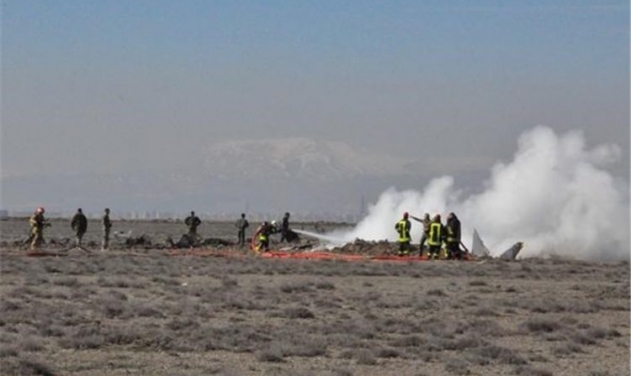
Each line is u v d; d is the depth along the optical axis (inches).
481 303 2094.0
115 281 2402.8
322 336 1540.4
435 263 3243.1
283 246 4015.8
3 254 3353.8
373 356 1364.4
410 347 1464.1
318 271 2874.0
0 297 2027.6
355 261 3284.9
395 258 3440.0
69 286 2311.8
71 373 1216.2
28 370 1194.6
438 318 1833.2
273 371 1248.8
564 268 3243.1
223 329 1573.6
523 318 1882.4
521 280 2770.7
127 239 4596.5
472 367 1317.7
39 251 3543.3
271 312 1854.1
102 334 1477.6
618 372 1299.2
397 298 2167.8
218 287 2332.7
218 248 4052.7
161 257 3348.9
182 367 1263.5
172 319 1732.3
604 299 2257.6
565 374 1284.4
